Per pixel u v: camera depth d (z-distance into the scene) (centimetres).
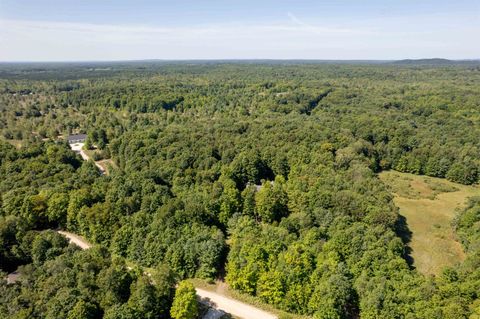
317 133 15000
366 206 9412
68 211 9281
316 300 6538
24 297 5934
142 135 15238
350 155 13125
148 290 6241
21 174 11019
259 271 7150
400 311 5916
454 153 15025
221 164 12950
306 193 10112
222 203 9694
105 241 8544
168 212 8650
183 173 11931
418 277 6681
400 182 14288
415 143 16150
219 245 7844
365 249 7544
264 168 13350
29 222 9131
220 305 6988
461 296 6138
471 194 13288
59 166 11806
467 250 8975
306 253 7294
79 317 5638
